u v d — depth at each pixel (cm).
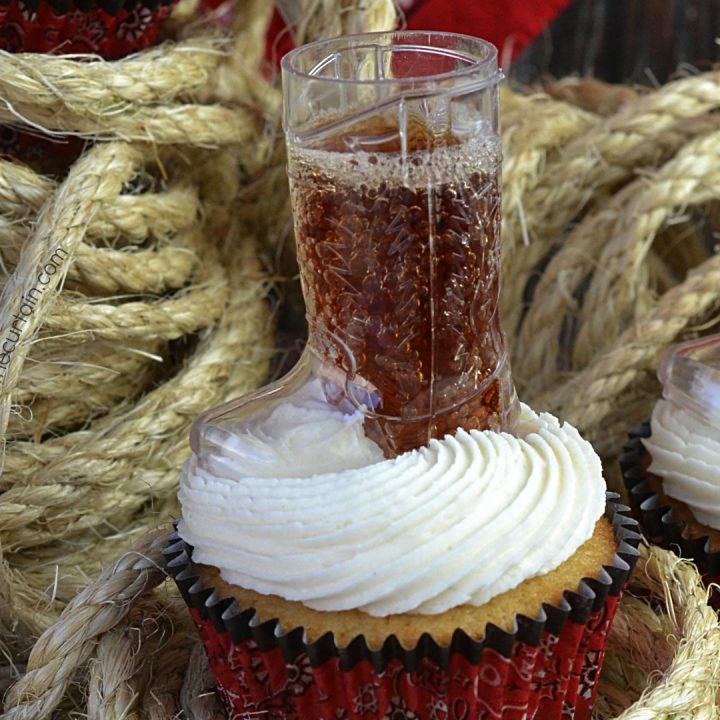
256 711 25
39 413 30
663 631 26
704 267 32
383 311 24
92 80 28
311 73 25
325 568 23
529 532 24
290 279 33
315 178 24
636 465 29
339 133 23
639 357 31
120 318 29
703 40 44
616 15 45
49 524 29
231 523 24
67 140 30
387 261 24
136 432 29
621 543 25
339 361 25
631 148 34
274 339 33
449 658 23
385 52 25
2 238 28
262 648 24
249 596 24
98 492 29
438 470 24
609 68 45
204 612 24
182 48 30
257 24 34
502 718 25
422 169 23
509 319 34
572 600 24
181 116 30
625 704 27
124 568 26
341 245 24
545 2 37
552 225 34
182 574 25
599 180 34
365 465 24
